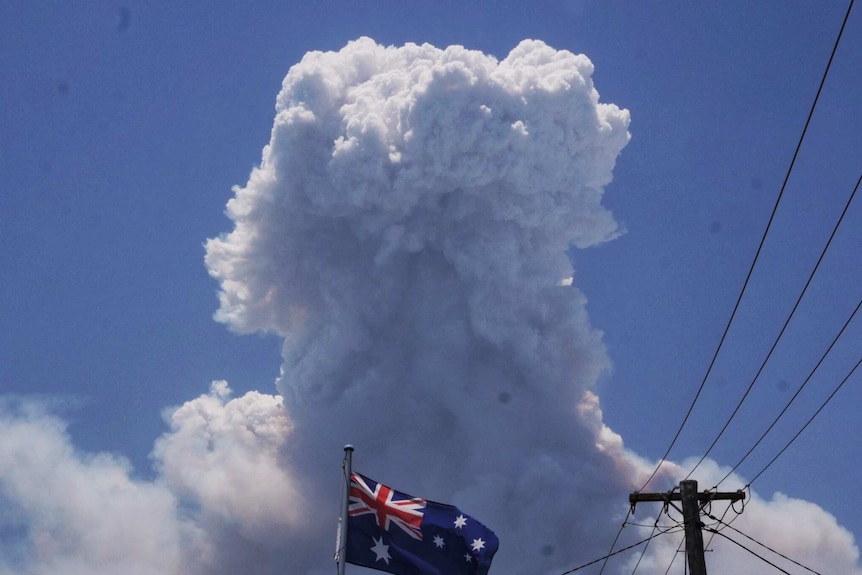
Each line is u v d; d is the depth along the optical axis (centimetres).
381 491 2353
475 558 2303
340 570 2273
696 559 2619
